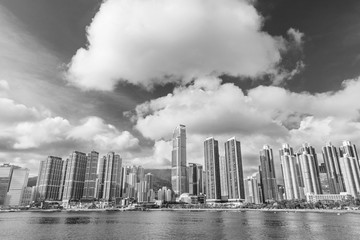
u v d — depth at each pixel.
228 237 129.62
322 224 184.50
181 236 134.62
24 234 144.25
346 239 120.06
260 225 183.75
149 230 160.75
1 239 128.00
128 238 129.50
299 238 124.12
